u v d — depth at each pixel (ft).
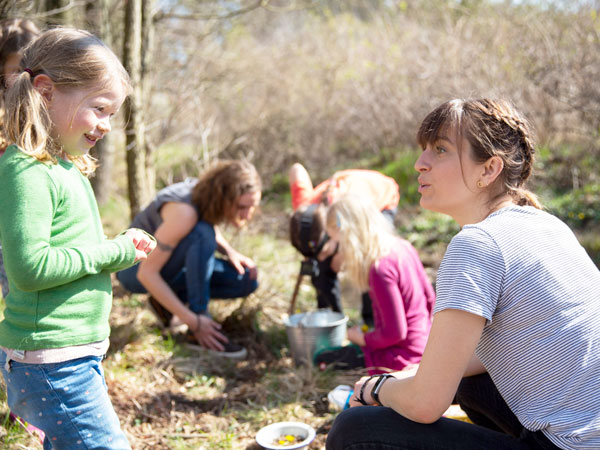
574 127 21.62
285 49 31.09
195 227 11.16
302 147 28.09
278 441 7.97
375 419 5.37
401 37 28.60
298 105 29.14
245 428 8.71
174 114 20.06
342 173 12.59
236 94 28.45
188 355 10.92
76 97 5.47
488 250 4.87
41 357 5.32
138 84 14.78
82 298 5.54
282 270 15.44
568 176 20.56
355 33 32.30
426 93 24.57
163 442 8.20
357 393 5.99
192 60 24.86
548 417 4.81
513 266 4.84
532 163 5.52
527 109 21.54
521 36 22.43
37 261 5.08
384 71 27.27
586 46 19.95
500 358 5.04
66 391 5.40
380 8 34.76
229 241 14.79
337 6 38.47
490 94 20.71
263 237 18.31
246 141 25.79
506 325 4.91
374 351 9.89
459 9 28.45
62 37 5.54
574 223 17.95
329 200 11.71
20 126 5.23
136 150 15.02
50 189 5.29
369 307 10.96
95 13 18.15
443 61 23.98
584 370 4.76
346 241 9.47
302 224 11.69
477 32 25.46
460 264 4.88
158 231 10.98
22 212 5.10
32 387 5.36
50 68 5.40
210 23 28.04
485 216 5.42
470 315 4.75
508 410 6.39
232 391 9.93
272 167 25.76
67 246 5.45
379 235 9.45
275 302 13.58
